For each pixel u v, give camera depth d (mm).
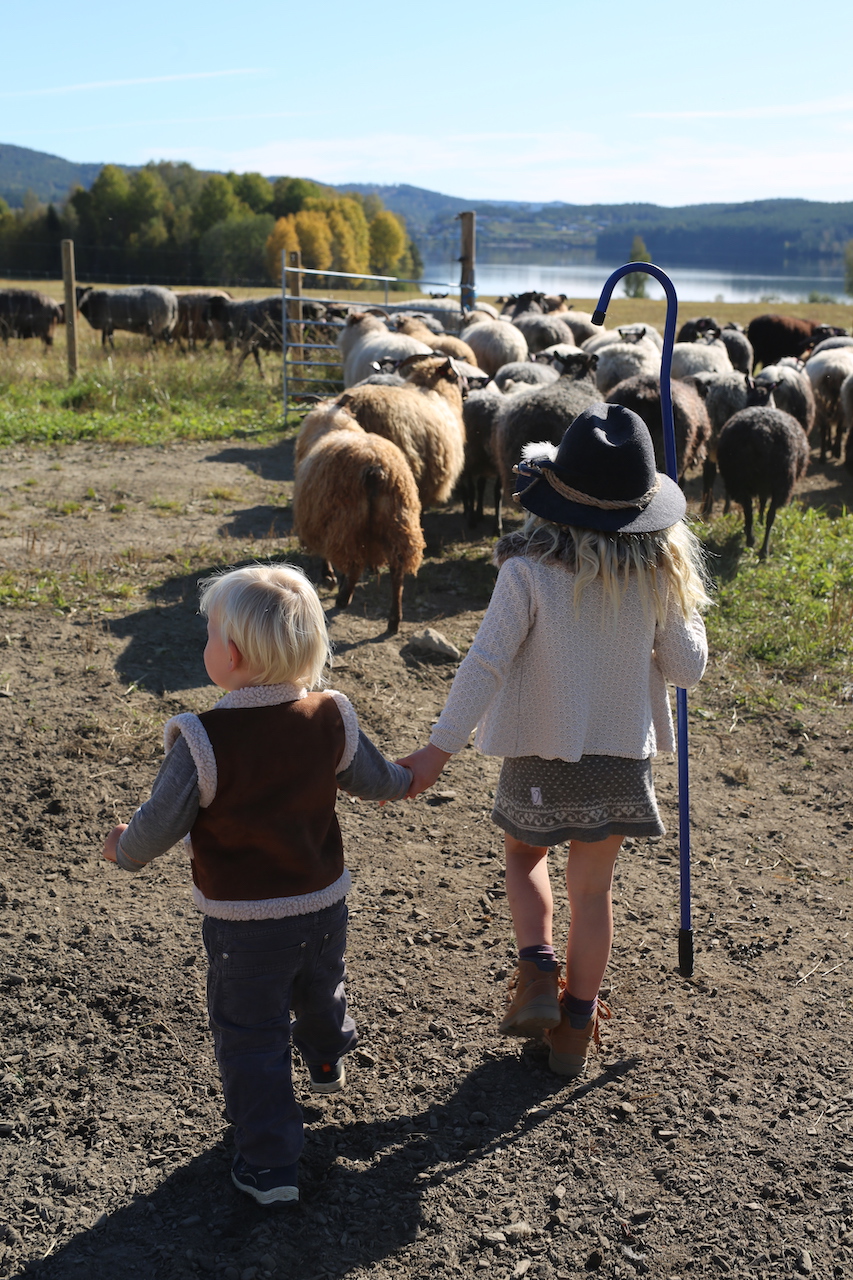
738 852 4051
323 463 6211
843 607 6656
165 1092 2719
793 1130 2598
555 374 10906
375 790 2379
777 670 5910
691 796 4508
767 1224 2314
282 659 2182
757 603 6898
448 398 8430
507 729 2529
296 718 2213
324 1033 2486
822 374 12961
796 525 9039
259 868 2193
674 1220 2330
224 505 9062
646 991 3186
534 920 2674
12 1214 2320
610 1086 2771
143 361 15859
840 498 10914
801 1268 2199
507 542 2527
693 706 5434
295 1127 2309
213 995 2271
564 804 2520
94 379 14055
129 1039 2908
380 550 6254
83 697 5105
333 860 2322
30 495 9031
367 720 5078
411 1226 2309
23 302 22094
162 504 8859
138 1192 2393
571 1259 2230
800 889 3795
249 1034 2242
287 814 2189
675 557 2506
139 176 99562
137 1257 2213
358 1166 2484
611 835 2580
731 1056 2889
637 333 15188
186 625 6137
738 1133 2588
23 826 4012
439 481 7922
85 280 68500
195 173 121875
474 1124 2629
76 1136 2561
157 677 5391
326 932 2295
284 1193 2281
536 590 2424
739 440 7883
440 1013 3070
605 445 2375
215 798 2164
